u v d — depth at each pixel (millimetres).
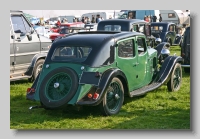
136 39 6777
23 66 8555
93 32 6660
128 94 6234
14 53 8312
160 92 7633
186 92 7680
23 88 8219
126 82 6086
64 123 5512
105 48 5898
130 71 6523
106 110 5727
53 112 6137
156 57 7785
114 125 5410
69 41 6051
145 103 6699
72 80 5535
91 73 5602
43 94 5613
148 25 11695
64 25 21562
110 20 11094
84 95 5496
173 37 18359
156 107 6492
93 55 5773
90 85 5539
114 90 5918
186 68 10586
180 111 6246
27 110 6297
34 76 8820
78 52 5898
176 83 7891
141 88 6973
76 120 5652
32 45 8789
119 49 6207
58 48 6047
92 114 5918
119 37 6262
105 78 5605
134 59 6652
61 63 5852
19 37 8445
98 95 5461
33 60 8742
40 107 5875
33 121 5648
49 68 5918
